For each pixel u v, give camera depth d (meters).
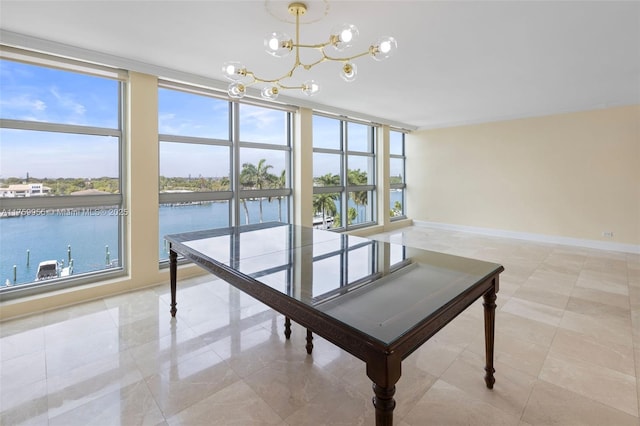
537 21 2.54
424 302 1.38
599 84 4.21
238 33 2.73
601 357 2.22
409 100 5.09
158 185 3.72
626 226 5.30
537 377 2.01
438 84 4.21
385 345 1.06
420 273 1.77
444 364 2.16
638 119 5.13
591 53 3.18
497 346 2.38
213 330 2.64
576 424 1.63
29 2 2.24
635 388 1.89
